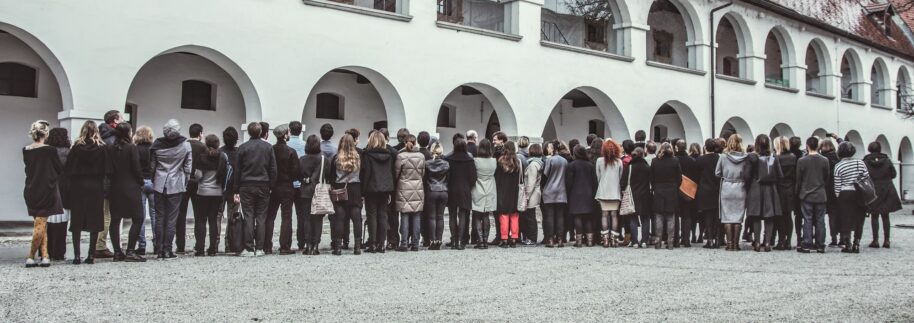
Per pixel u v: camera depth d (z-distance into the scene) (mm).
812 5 31969
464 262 10281
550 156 12773
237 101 17312
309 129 18766
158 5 13562
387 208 11562
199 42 14070
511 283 8523
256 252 10555
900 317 6938
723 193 12586
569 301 7453
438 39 18000
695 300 7637
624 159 12805
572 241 13828
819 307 7383
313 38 15695
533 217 12992
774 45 33719
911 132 37188
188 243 12836
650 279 9031
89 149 9297
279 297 7395
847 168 12523
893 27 38406
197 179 10367
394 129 17469
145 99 15797
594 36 26438
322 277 8688
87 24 12750
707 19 25359
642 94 23156
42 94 14805
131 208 9570
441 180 11734
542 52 20359
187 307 6824
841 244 13586
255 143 10414
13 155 14500
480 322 6398
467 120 22688
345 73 19422
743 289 8414
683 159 12891
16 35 12477
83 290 7578
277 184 10719
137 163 9594
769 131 27953
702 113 25219
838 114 31844
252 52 14781
